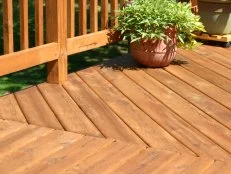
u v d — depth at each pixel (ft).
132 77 11.51
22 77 14.94
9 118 9.09
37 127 8.73
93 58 16.71
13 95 10.20
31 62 10.03
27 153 7.77
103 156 7.72
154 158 7.66
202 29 12.56
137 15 11.64
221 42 14.78
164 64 12.21
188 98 10.27
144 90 10.68
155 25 11.51
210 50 14.26
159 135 8.48
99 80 11.25
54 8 10.39
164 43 11.84
